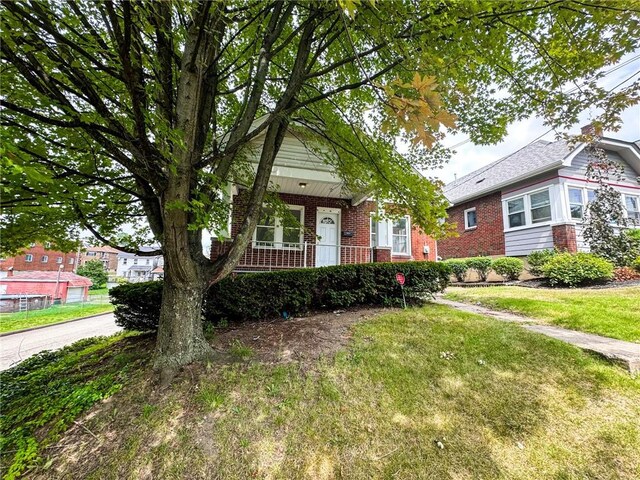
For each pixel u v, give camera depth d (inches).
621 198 408.2
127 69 85.1
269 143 156.9
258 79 143.5
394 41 112.8
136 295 186.7
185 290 132.1
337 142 190.2
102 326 457.1
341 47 163.8
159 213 147.4
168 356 126.9
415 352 145.2
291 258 362.0
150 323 195.0
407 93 107.1
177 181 107.9
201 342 136.6
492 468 86.6
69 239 164.1
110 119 96.3
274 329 180.1
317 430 100.3
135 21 90.0
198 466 88.3
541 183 421.1
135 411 107.2
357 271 232.7
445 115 76.2
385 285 236.5
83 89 94.0
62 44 89.9
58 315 597.9
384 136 182.9
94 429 101.2
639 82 115.8
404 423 103.0
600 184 362.0
